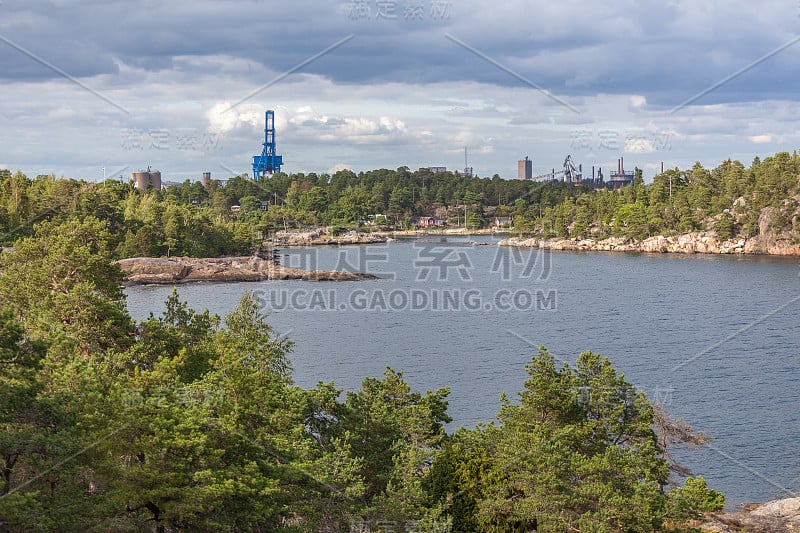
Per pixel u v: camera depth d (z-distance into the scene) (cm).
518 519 3841
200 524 3344
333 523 3775
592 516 3691
